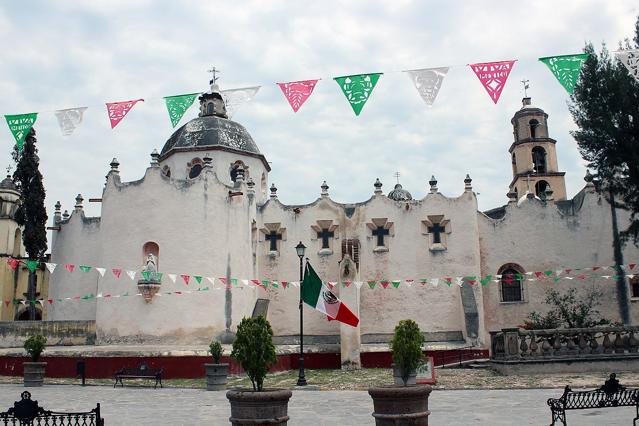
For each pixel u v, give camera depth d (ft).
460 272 105.91
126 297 91.81
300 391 66.18
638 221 90.43
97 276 105.60
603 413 44.37
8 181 140.87
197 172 112.68
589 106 84.69
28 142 118.52
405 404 32.99
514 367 73.41
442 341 102.22
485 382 67.10
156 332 89.97
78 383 75.97
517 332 75.41
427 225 108.78
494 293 107.76
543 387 61.82
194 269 92.58
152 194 94.63
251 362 33.94
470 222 107.55
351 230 109.60
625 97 81.61
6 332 93.25
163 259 92.48
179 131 120.16
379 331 105.40
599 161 86.94
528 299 107.04
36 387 71.56
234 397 32.65
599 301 106.01
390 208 109.60
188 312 91.09
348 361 92.02
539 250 109.09
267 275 109.40
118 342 90.63
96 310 95.40
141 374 73.77
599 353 75.82
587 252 108.06
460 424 39.81
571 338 76.23
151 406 53.21
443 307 104.99
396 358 36.11
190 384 73.87
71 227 110.73
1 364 87.20
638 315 104.58
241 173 103.19
